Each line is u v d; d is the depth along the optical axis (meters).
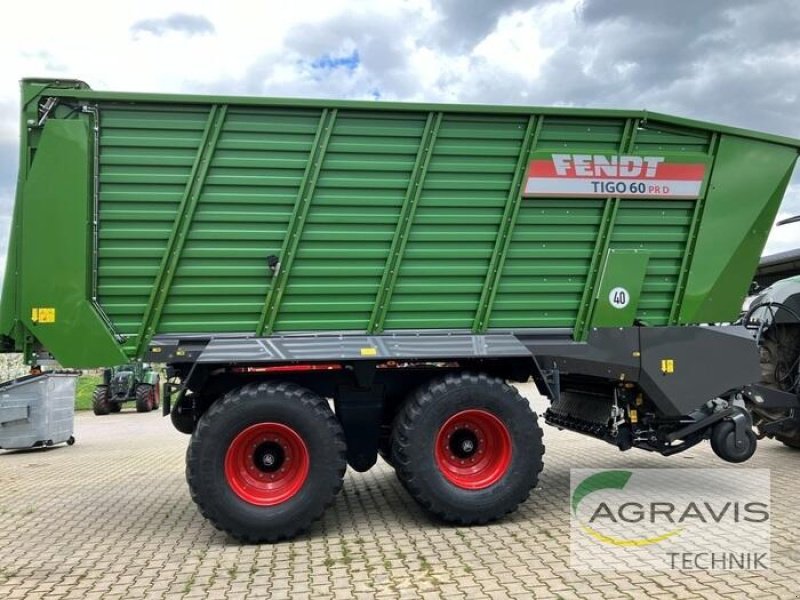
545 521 5.03
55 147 4.68
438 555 4.29
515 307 5.28
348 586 3.78
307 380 5.04
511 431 4.93
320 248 4.96
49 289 4.68
